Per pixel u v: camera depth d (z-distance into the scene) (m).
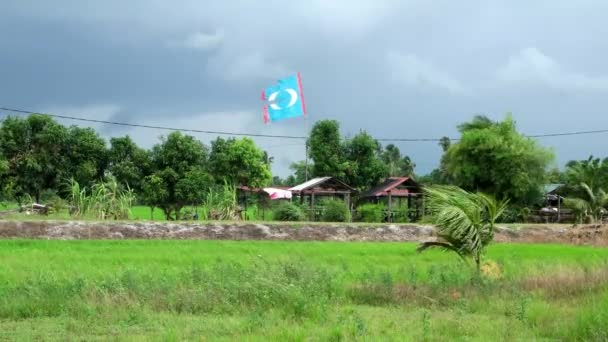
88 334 9.95
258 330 10.02
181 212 46.22
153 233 30.80
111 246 24.91
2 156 41.12
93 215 35.41
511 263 19.31
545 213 52.19
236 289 12.23
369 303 13.14
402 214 48.72
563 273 15.20
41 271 15.88
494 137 49.31
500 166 49.22
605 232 33.75
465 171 50.12
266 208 52.84
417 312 12.09
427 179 65.25
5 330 10.20
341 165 58.75
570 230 36.09
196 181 44.38
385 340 9.31
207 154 51.81
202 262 19.78
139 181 45.38
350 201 56.19
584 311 10.05
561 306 12.03
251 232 32.34
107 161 45.88
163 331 9.99
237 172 51.91
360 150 60.81
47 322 10.87
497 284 14.16
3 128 42.94
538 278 14.77
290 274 13.59
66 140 44.12
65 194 43.97
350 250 25.50
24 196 42.72
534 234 36.00
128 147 45.66
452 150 51.41
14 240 25.92
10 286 13.58
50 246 24.30
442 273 15.09
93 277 14.88
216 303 11.95
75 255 21.12
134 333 10.00
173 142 45.69
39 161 42.84
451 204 16.80
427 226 34.81
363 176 60.31
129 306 11.55
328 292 13.26
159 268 17.58
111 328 10.33
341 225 34.25
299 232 33.03
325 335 9.64
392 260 21.86
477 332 9.99
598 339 8.96
